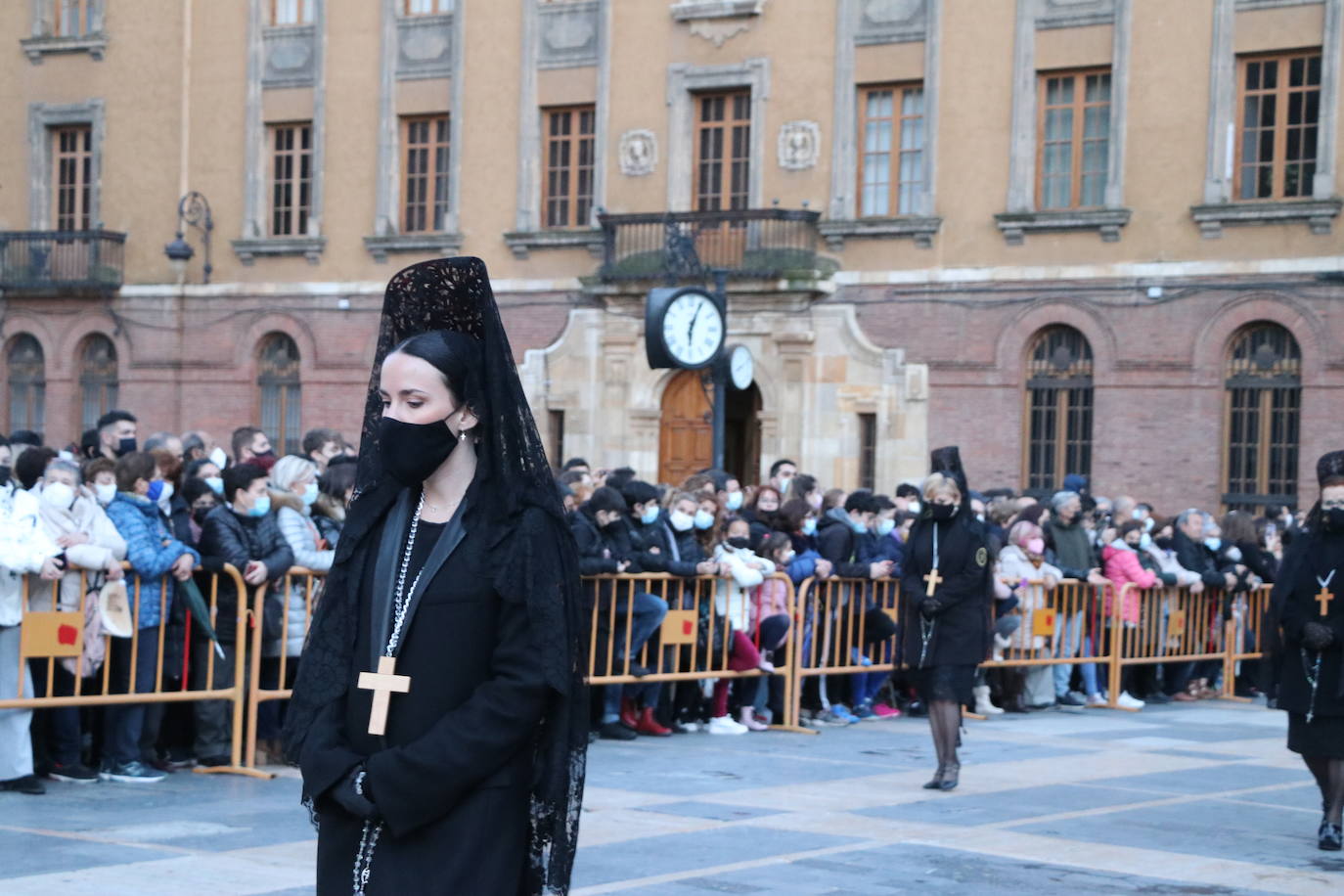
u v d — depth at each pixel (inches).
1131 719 637.9
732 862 328.8
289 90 1332.4
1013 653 637.3
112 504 403.9
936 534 440.1
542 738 159.3
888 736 550.3
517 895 156.9
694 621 524.7
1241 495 1035.9
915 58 1127.0
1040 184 1098.1
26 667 385.4
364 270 1304.1
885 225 1127.0
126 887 291.6
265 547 427.8
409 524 162.1
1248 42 1027.3
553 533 161.6
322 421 1317.7
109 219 1393.9
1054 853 350.0
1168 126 1050.1
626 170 1211.9
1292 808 423.8
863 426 1151.6
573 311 1229.7
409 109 1286.9
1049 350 1097.4
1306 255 1013.2
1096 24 1071.0
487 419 161.0
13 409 1435.8
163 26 1373.0
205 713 427.5
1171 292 1048.8
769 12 1165.7
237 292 1347.2
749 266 1144.8
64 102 1411.2
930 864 333.7
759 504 592.4
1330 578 373.1
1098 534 697.6
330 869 156.6
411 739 155.1
